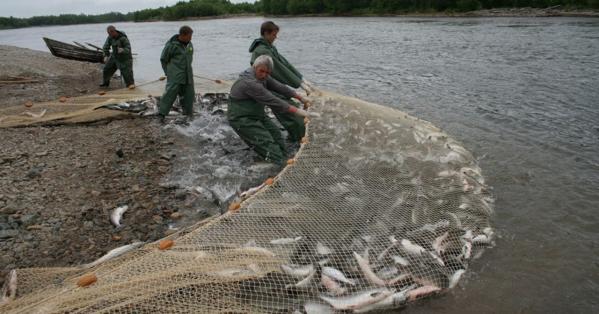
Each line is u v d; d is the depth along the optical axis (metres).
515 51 22.69
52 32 77.25
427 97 14.24
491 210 6.70
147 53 30.58
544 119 11.31
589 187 7.45
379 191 6.47
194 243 4.86
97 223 6.21
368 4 72.50
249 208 5.50
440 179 7.16
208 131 10.34
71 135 9.66
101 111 11.12
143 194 7.15
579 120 11.12
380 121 8.96
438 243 5.50
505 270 5.36
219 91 14.66
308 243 5.18
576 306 4.76
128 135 9.86
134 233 6.04
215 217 5.82
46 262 5.29
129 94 12.93
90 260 5.39
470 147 9.45
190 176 7.93
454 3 57.97
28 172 7.52
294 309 4.45
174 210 6.73
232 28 58.34
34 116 10.48
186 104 11.10
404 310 4.72
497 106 12.72
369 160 7.33
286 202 5.73
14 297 4.32
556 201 7.00
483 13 51.50
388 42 30.55
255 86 7.60
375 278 4.86
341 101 9.58
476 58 21.47
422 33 35.34
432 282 4.98
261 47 8.84
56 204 6.59
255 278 4.55
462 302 4.83
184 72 10.55
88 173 7.75
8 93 14.18
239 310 4.27
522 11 48.62
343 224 5.58
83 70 20.55
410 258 5.21
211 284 4.42
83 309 3.91
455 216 6.15
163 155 8.77
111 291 4.07
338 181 6.48
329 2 74.94
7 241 5.59
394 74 18.73
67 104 11.48
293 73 9.57
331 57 24.92
